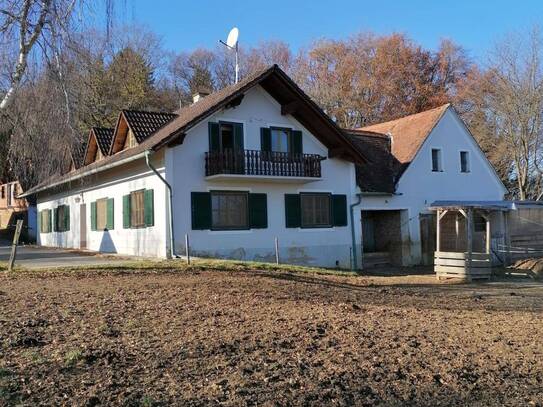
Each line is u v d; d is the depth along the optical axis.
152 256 19.25
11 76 14.30
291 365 5.96
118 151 23.39
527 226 26.45
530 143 34.00
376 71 46.25
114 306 8.77
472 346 7.36
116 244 22.39
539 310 11.49
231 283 12.56
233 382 5.30
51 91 15.01
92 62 15.04
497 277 20.50
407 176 25.36
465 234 26.33
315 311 9.39
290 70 48.78
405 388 5.51
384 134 28.34
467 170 27.84
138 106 38.62
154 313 8.34
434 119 26.94
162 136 19.05
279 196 21.19
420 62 46.88
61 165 17.97
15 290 10.40
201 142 19.33
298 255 21.47
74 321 7.50
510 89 33.72
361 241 23.78
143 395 4.82
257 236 20.41
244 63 49.59
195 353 6.17
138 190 20.42
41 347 6.14
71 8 13.55
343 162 23.19
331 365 6.06
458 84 42.88
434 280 18.86
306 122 22.11
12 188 44.16
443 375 5.97
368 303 11.30
